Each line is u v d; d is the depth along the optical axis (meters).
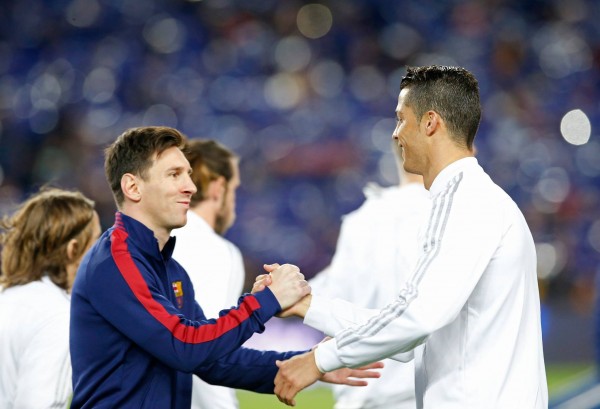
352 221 15.07
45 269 12.39
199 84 57.53
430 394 9.84
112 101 56.50
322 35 61.16
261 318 10.20
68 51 59.00
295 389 10.37
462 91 10.12
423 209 14.09
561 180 51.59
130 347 9.88
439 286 9.25
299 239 47.44
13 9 60.50
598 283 24.03
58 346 11.62
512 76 58.69
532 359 9.76
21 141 54.12
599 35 61.09
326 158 51.84
